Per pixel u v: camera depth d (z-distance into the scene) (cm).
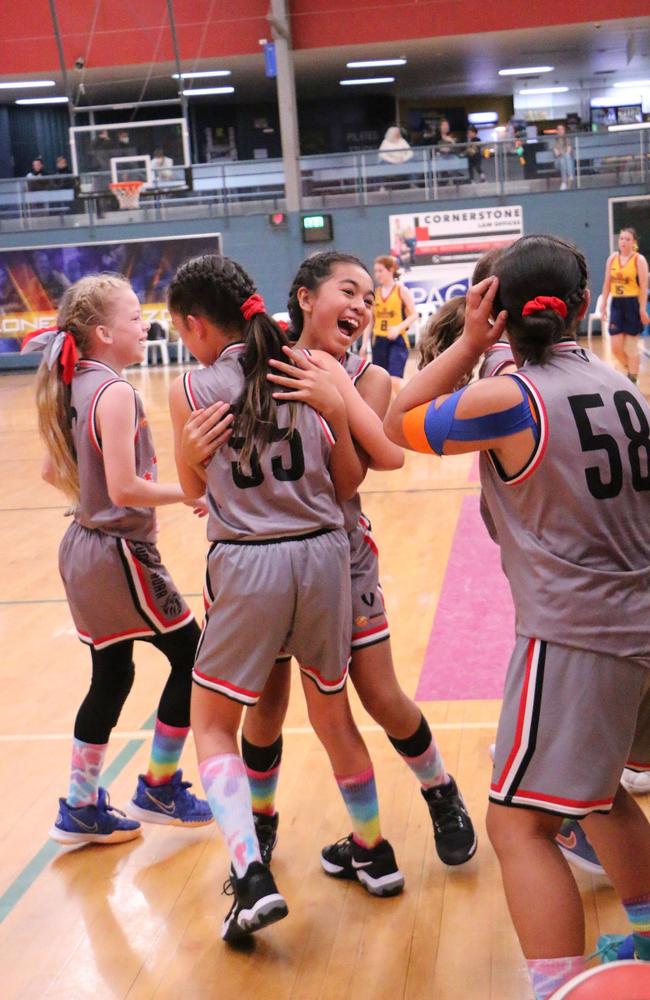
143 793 298
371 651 264
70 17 1945
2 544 686
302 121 2552
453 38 1967
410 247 1877
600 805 194
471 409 197
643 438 200
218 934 252
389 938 246
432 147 1862
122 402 269
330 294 260
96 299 281
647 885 207
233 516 237
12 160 2375
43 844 300
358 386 264
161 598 284
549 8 1917
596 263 1861
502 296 204
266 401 235
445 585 525
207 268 242
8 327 1961
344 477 250
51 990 234
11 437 1189
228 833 230
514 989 225
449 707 375
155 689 413
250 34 1936
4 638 491
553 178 1845
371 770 261
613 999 169
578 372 201
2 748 366
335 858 274
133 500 266
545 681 194
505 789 198
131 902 268
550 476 195
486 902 259
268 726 271
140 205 1923
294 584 234
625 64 2411
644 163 1823
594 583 194
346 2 1920
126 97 2322
